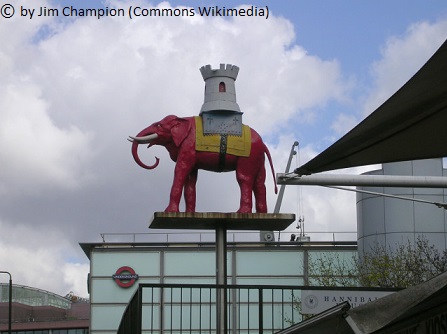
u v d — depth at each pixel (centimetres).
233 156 2153
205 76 2198
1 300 9044
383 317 819
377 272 3022
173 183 2144
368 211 3712
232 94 2188
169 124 2173
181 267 3841
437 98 631
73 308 8650
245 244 3831
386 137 718
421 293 804
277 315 3662
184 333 3691
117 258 3869
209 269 3838
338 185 1527
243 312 3694
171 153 2206
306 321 915
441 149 759
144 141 2186
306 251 3816
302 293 1488
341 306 846
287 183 1527
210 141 2153
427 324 747
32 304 9106
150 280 3847
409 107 646
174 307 3781
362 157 780
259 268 3803
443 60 574
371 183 1496
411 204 3612
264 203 2167
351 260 3803
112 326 3834
